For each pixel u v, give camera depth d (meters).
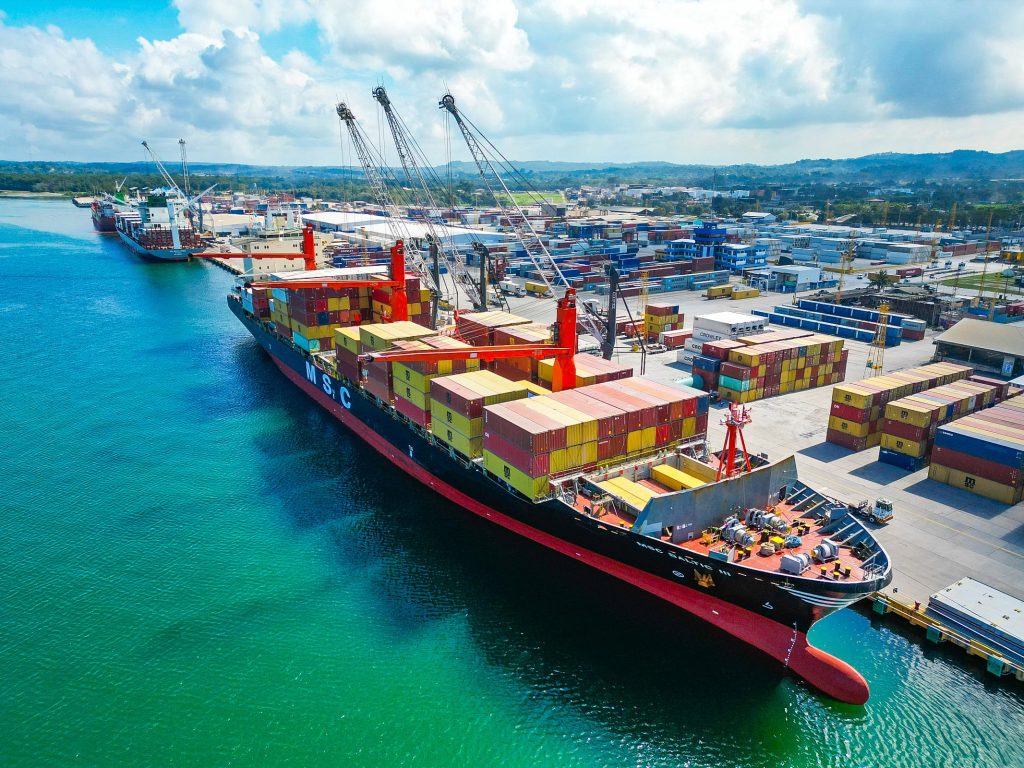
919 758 27.94
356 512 49.16
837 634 34.75
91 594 39.44
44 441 62.12
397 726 30.20
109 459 58.41
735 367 67.81
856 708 30.42
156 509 49.50
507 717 30.62
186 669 33.50
